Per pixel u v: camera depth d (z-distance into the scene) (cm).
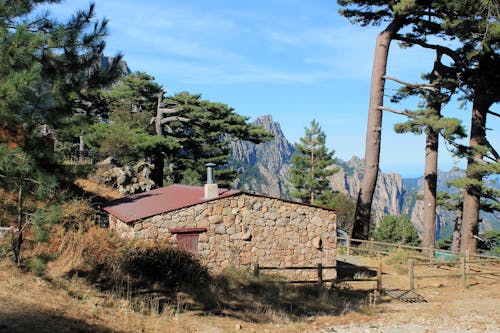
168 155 4822
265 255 2069
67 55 1265
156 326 1059
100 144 4025
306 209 2152
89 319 984
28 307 941
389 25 3038
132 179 3572
